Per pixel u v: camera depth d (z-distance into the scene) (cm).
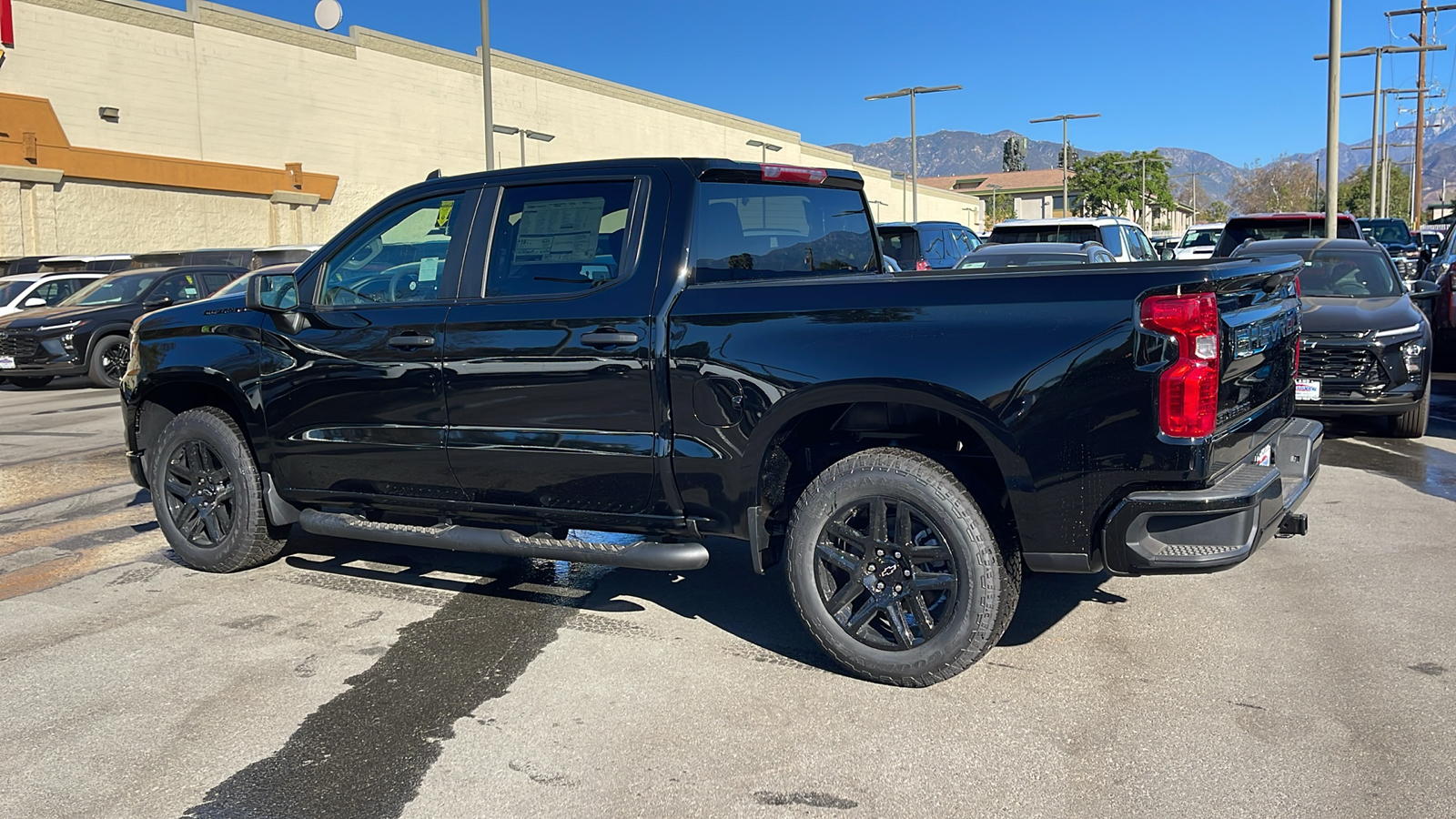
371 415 487
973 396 367
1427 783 315
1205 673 400
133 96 2952
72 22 2792
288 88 3416
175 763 343
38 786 329
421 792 323
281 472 525
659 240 427
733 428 405
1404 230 2375
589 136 4788
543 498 455
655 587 528
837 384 385
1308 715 362
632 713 377
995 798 313
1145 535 359
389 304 484
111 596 520
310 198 3431
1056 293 361
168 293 1636
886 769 332
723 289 411
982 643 381
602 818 307
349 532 507
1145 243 1823
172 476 561
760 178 465
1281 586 503
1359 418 1005
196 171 3061
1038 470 364
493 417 454
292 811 313
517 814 310
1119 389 352
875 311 383
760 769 334
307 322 506
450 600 510
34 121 2678
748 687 399
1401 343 846
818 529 401
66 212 2750
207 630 469
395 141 3825
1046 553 371
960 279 378
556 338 436
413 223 489
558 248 449
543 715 376
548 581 542
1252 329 397
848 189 529
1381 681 389
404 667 423
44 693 400
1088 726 358
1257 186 12550
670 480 423
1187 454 347
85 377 1561
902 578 391
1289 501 398
